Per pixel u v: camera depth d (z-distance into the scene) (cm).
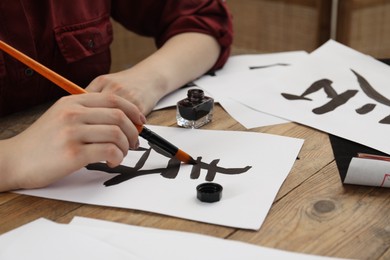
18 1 88
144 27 108
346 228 57
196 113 76
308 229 57
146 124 78
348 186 64
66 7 93
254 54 103
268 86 88
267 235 56
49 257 54
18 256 54
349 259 54
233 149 72
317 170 67
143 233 56
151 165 69
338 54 97
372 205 61
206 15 99
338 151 71
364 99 83
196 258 53
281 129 76
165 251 54
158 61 89
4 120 82
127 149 67
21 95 92
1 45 71
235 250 54
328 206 61
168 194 63
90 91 81
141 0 105
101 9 99
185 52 92
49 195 63
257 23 175
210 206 61
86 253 54
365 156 65
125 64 151
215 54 95
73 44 94
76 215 60
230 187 64
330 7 158
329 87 87
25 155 65
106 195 63
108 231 57
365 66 93
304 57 96
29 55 90
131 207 61
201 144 73
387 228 57
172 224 58
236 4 177
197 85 90
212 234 57
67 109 66
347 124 77
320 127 76
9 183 65
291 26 167
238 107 82
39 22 92
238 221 58
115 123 66
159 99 85
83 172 67
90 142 65
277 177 65
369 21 158
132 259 53
